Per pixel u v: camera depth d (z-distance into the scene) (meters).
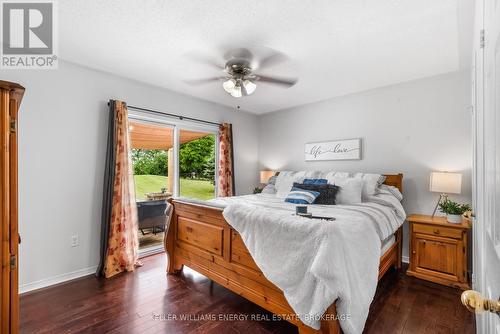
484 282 0.99
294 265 1.60
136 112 3.26
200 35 2.17
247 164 4.87
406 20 1.93
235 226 2.01
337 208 2.58
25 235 2.42
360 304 1.52
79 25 2.04
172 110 3.66
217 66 2.80
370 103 3.54
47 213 2.55
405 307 2.13
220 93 3.77
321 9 1.81
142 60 2.66
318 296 1.44
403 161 3.25
